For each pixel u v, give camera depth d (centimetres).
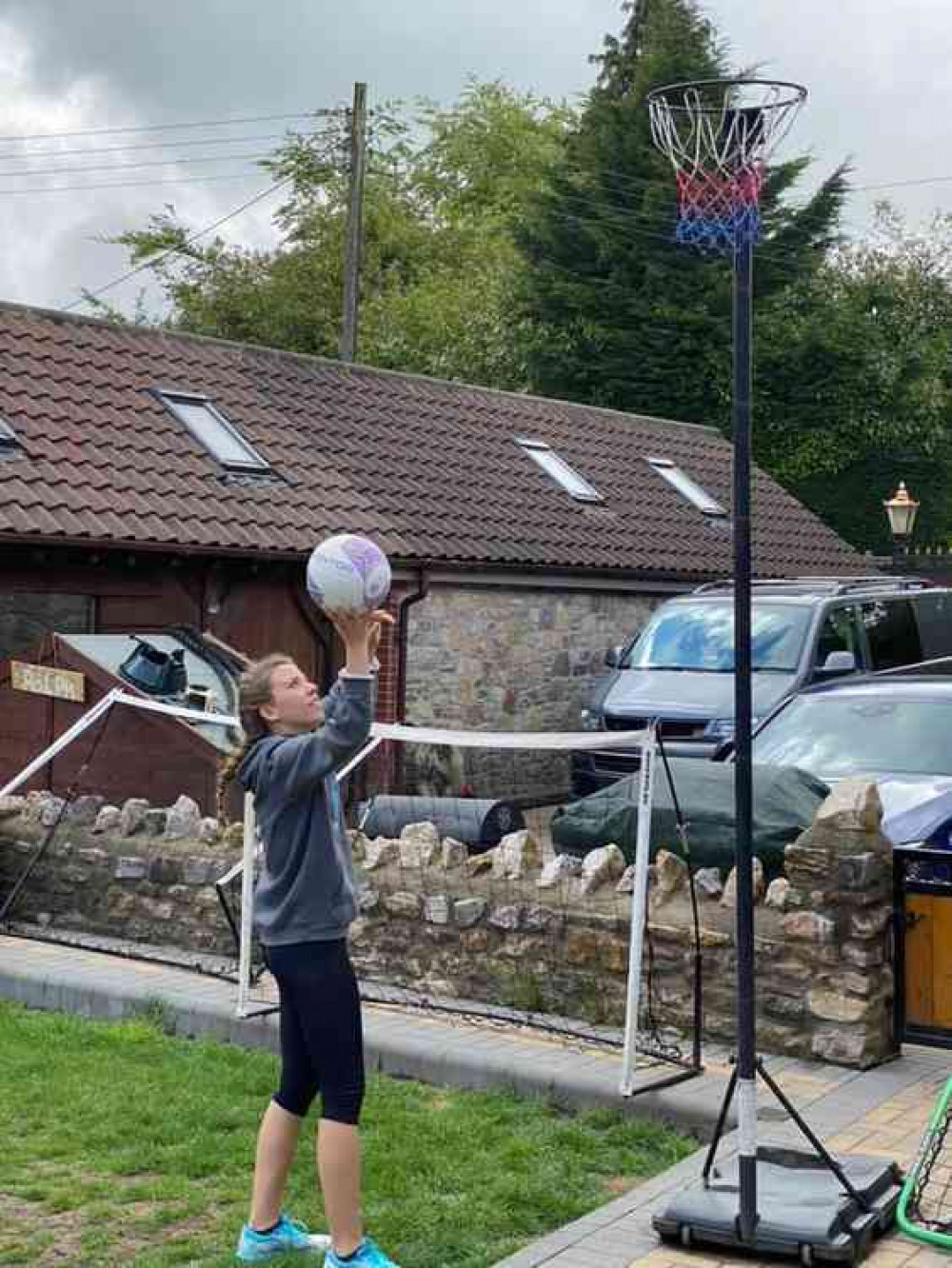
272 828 529
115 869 984
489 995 841
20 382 1619
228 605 1577
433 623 1777
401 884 874
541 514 1969
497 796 1859
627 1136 674
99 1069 747
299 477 1731
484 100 5484
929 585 1739
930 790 967
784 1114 683
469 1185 618
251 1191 607
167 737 1157
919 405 3700
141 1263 546
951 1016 759
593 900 817
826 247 3831
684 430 2606
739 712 553
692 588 2116
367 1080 743
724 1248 550
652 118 582
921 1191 585
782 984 767
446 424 2114
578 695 1977
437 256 5019
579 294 3584
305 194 5006
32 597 1430
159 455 1614
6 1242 564
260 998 827
